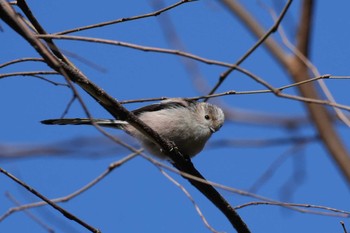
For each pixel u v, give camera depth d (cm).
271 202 972
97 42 820
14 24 763
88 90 952
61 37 817
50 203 889
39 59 886
